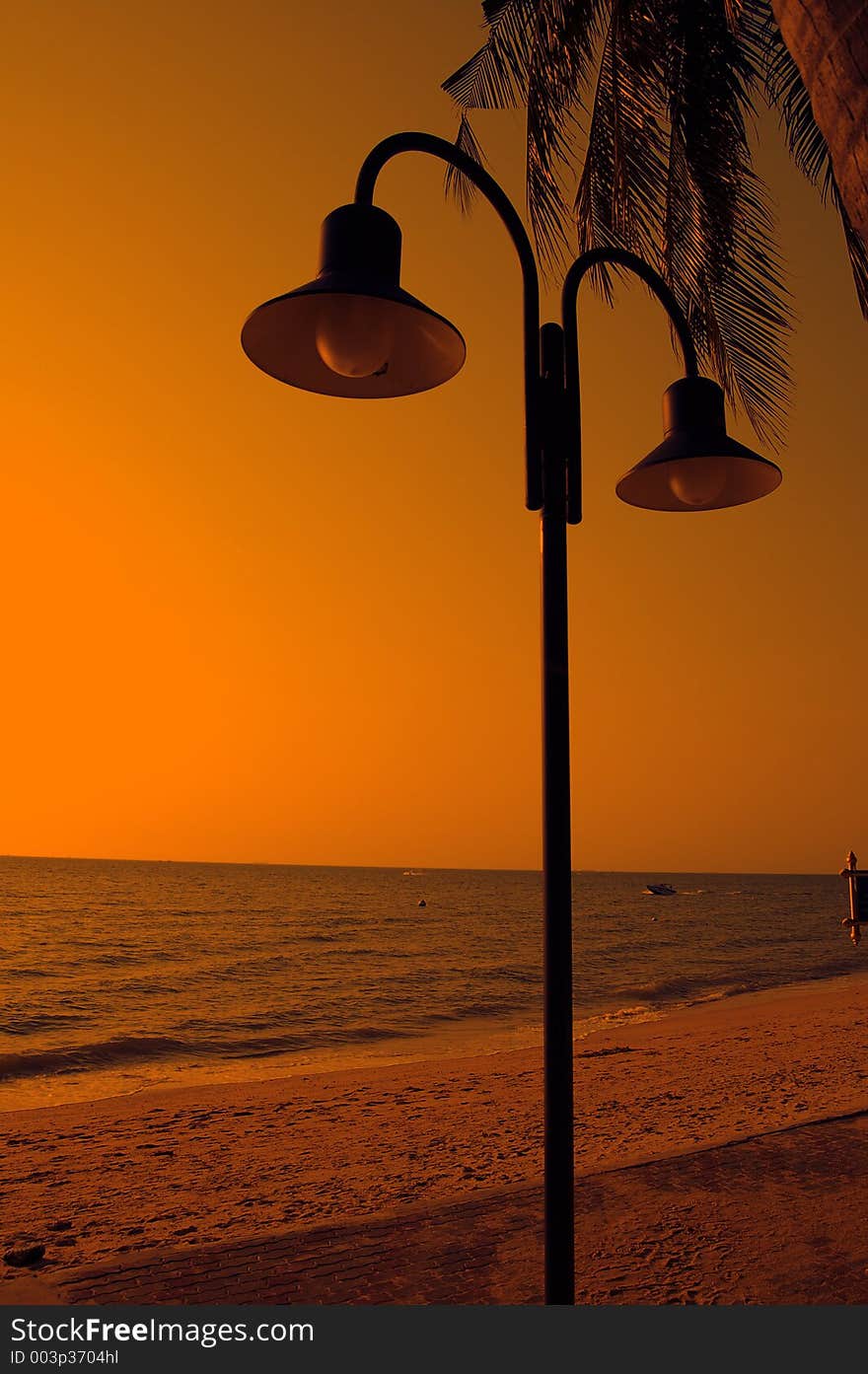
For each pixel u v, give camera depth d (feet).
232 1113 34.06
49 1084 44.50
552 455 9.75
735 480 12.02
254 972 103.40
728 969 109.09
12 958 114.62
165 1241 18.51
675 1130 27.25
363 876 636.07
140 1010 73.46
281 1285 14.21
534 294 10.11
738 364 23.40
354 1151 26.91
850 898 21.39
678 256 23.88
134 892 309.22
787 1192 18.45
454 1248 15.60
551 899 8.83
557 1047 8.63
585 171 24.04
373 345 9.20
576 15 22.56
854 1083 33.88
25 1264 16.76
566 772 9.11
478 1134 28.66
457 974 102.32
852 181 4.99
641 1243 15.84
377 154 9.43
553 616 9.49
